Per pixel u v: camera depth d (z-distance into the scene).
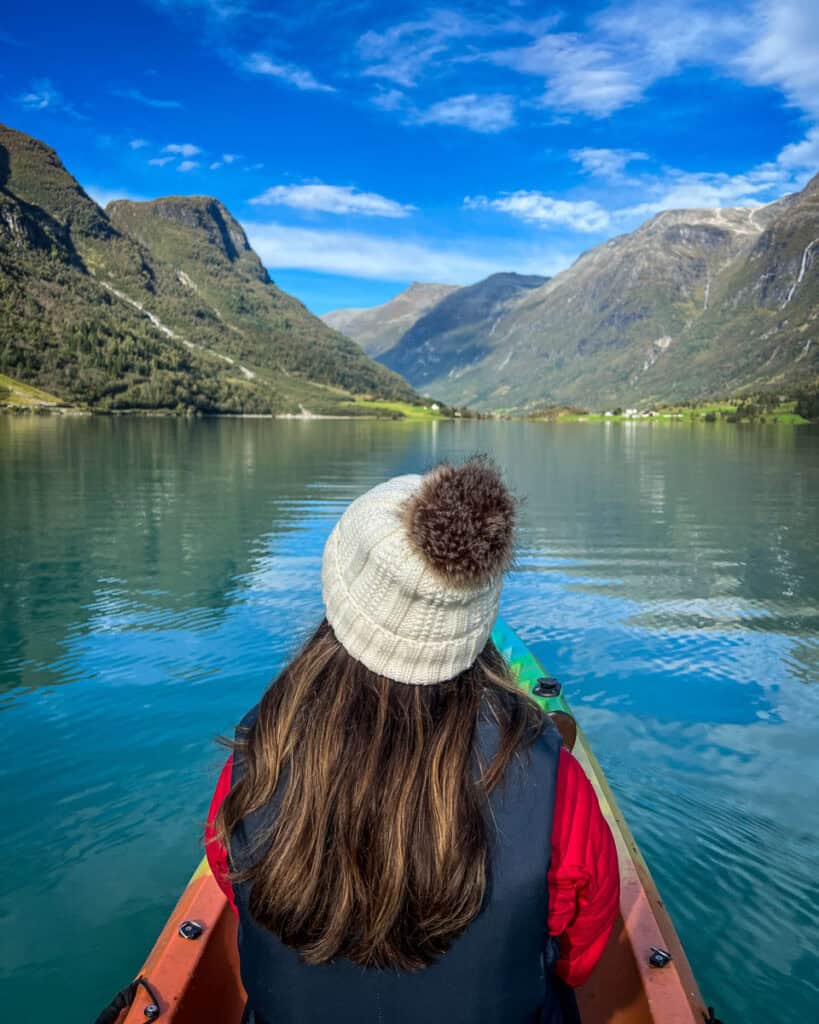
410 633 1.28
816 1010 3.59
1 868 4.66
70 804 5.39
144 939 4.09
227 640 8.94
